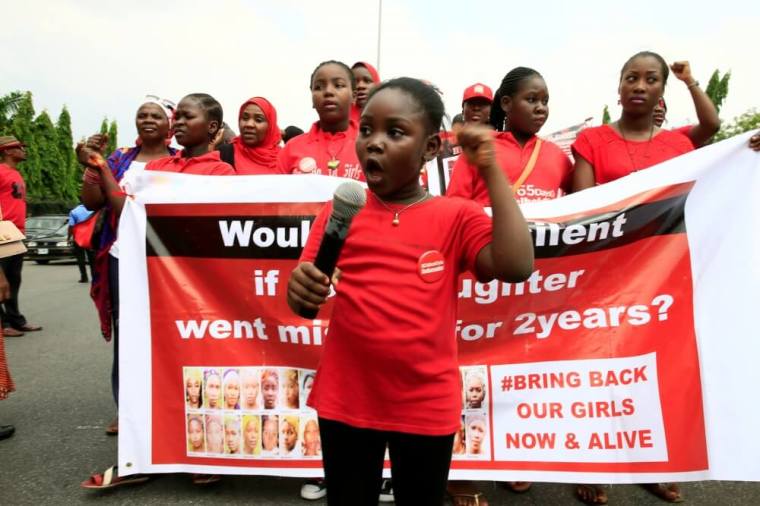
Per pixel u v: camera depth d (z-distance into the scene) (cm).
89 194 341
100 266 344
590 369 276
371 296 154
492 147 139
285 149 364
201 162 336
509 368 280
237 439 287
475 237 152
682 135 317
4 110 3102
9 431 362
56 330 706
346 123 355
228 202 291
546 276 282
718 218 275
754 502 281
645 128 314
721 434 265
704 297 273
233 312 291
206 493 287
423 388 153
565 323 280
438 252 154
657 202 279
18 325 682
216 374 289
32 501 277
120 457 284
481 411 279
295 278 148
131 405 288
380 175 151
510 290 282
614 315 277
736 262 272
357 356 157
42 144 3316
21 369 525
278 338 288
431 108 154
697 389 268
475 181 293
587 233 281
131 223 295
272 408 287
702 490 295
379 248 156
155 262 294
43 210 2811
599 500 276
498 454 275
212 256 292
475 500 272
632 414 270
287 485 297
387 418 155
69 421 391
